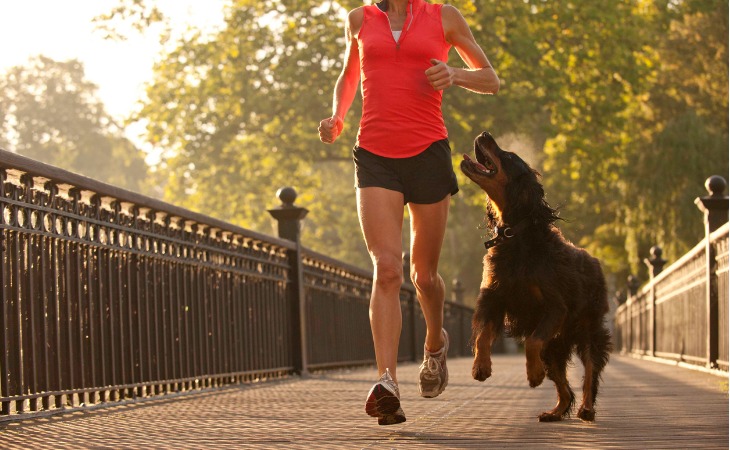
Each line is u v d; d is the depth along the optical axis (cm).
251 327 1002
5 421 522
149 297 757
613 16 2989
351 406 636
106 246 676
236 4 3331
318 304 1267
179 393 777
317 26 3291
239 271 964
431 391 562
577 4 2986
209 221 862
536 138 3575
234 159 3584
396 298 496
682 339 1395
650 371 1200
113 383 678
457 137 3105
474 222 5431
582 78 3128
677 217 3091
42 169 566
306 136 3334
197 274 854
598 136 3297
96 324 662
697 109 3253
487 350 510
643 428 472
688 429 462
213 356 884
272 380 1026
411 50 502
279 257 1123
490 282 521
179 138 3494
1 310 527
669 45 3247
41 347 576
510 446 398
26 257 563
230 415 569
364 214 501
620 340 3234
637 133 3369
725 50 3081
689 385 856
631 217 3262
